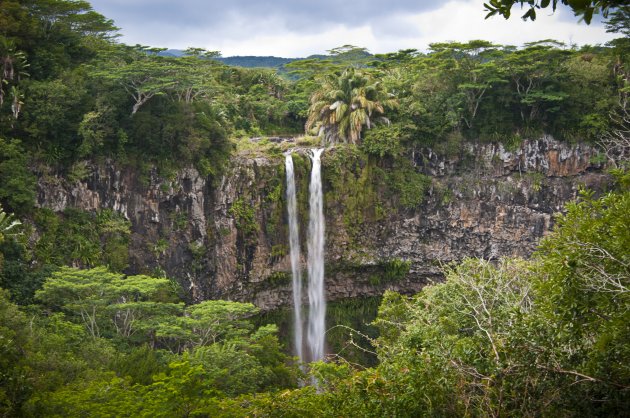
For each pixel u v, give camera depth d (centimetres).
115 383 2195
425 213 6888
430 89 6981
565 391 1199
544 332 1275
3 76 5094
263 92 8319
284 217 6300
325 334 6738
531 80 6781
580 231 1246
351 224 6631
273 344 3991
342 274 6869
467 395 1246
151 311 4009
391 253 6881
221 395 1889
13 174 4753
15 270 4172
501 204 6956
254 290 6328
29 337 2977
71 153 5175
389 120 6812
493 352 1283
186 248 5697
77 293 3912
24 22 5447
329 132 6800
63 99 5100
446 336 1645
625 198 1262
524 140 6894
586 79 6800
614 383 1144
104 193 5316
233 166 5891
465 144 6906
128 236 5388
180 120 5509
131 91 5528
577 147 6875
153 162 5475
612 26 6812
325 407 1402
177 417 1627
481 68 6744
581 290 1201
